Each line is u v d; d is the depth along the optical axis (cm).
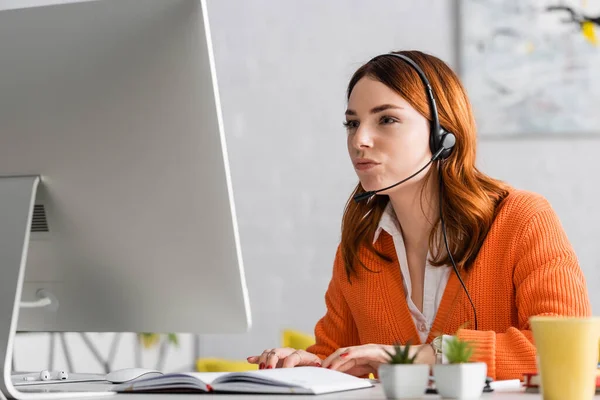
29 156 145
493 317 189
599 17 452
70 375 172
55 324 157
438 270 197
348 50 489
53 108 141
